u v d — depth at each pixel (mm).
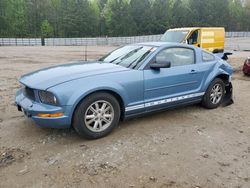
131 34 65438
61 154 3564
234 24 74000
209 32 12992
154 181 3008
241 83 8453
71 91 3664
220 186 2939
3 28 62250
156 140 4008
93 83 3809
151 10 66938
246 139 4129
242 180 3055
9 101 6074
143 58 4461
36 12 65750
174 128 4477
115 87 3973
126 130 4344
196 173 3172
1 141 3934
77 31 65688
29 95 3984
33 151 3645
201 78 5160
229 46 26531
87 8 66375
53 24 66312
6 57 18344
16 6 63719
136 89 4211
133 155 3555
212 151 3711
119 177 3072
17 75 10180
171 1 74875
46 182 2980
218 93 5590
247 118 5059
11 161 3396
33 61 15805
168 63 4289
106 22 67875
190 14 69812
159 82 4465
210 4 70500
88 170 3203
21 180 3014
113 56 5062
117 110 4102
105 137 4070
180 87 4820
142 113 4441
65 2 65312
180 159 3475
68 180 3016
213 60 5504
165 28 67125
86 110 3797
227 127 4590
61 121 3637
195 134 4258
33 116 3709
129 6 67062
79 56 19625
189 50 5090
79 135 4117
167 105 4703
